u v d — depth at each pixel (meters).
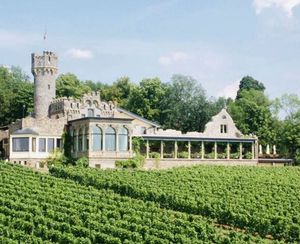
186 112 154.88
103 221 59.19
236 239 55.38
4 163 91.44
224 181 91.69
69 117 109.75
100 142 102.12
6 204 63.56
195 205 72.12
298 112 148.62
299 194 86.06
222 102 160.88
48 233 53.72
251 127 150.88
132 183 82.12
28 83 179.25
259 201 76.75
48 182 80.88
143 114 155.50
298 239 63.09
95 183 83.69
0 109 154.88
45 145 106.50
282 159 125.75
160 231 55.22
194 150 120.88
